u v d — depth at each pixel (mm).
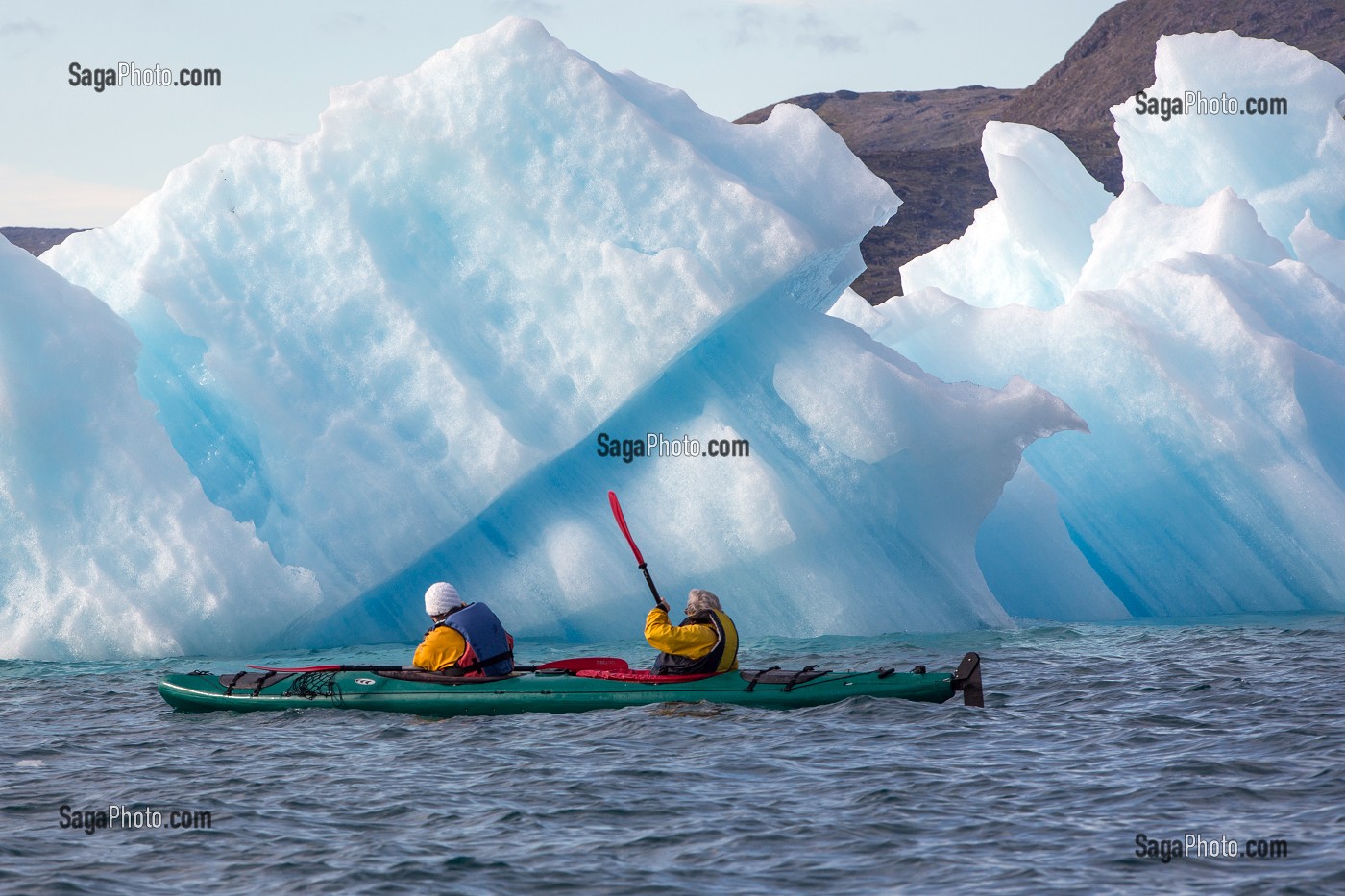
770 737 31016
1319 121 80125
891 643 49469
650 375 52844
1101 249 75938
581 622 53156
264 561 50031
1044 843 22703
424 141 55906
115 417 50312
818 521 52969
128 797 26641
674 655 35750
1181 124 81812
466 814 25000
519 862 22141
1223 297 63469
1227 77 81625
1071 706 34719
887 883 20969
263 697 36312
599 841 23203
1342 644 46875
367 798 26297
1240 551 61500
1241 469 60969
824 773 27547
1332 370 63000
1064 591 60656
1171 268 65875
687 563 52656
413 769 28719
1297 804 24625
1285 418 61094
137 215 58188
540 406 53375
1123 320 62969
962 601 54375
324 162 56000
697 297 52250
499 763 29016
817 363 54094
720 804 25359
